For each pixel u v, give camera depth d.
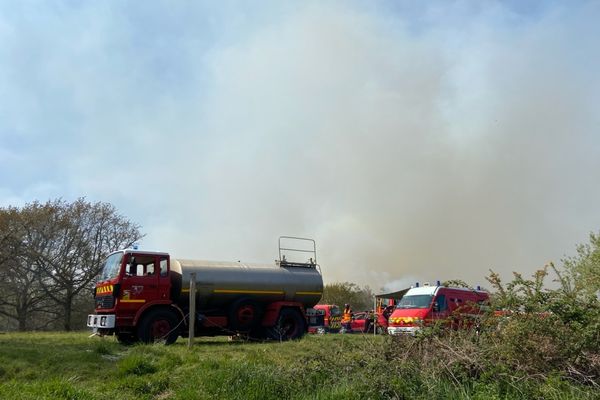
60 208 37.69
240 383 7.45
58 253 37.22
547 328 6.84
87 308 38.31
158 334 14.82
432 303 19.06
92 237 38.22
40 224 36.22
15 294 35.84
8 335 18.91
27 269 35.72
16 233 34.50
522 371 6.67
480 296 8.90
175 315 15.21
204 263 16.84
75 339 15.53
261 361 9.41
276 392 7.26
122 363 9.15
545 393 6.13
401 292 30.66
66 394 6.99
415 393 6.61
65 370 9.23
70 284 37.09
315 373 7.58
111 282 14.90
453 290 19.92
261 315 17.41
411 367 7.18
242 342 16.50
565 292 7.16
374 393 6.60
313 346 12.49
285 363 8.69
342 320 30.94
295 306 17.81
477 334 7.53
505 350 6.91
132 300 14.71
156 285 15.14
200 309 16.59
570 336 6.73
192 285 12.89
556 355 6.77
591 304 6.91
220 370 8.03
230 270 17.00
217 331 16.84
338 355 8.18
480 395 6.22
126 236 38.91
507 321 7.17
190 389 7.41
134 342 14.48
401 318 18.73
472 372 6.93
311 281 18.31
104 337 16.80
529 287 7.25
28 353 10.45
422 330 7.92
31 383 7.64
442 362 7.14
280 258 18.50
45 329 38.41
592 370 6.64
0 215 34.47
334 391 6.86
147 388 7.87
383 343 8.14
